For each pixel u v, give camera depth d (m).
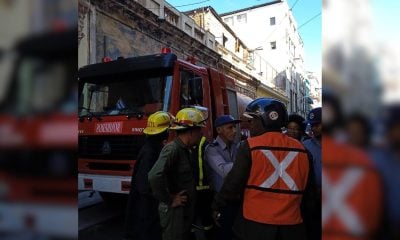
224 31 24.89
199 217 3.40
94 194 7.21
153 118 3.15
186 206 2.83
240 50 28.52
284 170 2.07
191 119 2.90
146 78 5.32
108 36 11.08
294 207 2.06
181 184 2.83
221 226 3.03
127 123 5.11
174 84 5.09
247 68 26.19
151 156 3.03
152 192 2.85
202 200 3.40
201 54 17.97
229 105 7.03
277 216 2.01
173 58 5.18
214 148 3.54
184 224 2.79
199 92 5.45
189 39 16.28
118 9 11.45
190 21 17.16
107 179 5.16
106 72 5.55
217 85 6.48
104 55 10.87
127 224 2.96
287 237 2.00
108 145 5.21
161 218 2.80
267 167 2.07
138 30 12.67
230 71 22.16
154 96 5.16
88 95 5.68
